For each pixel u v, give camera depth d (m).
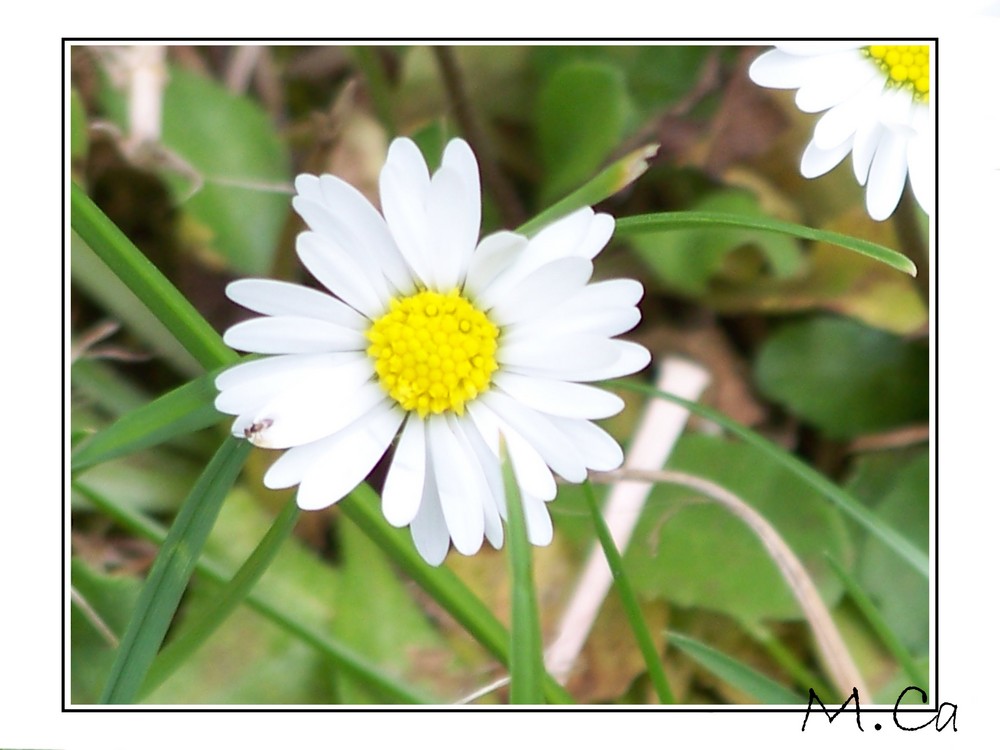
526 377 0.08
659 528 0.10
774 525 0.10
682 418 0.10
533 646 0.08
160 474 0.10
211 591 0.10
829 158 0.09
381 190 0.08
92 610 0.09
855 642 0.10
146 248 0.10
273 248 0.10
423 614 0.10
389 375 0.08
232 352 0.09
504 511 0.08
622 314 0.08
